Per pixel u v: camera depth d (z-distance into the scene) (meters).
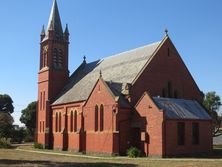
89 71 74.25
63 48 79.00
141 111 51.62
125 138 52.25
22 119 131.50
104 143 53.44
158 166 35.31
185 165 35.69
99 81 56.09
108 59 72.50
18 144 100.44
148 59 57.31
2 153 58.22
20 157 49.03
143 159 44.78
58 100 72.50
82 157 49.28
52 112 73.94
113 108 52.12
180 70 60.38
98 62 75.44
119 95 53.97
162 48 58.66
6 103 141.88
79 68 80.62
